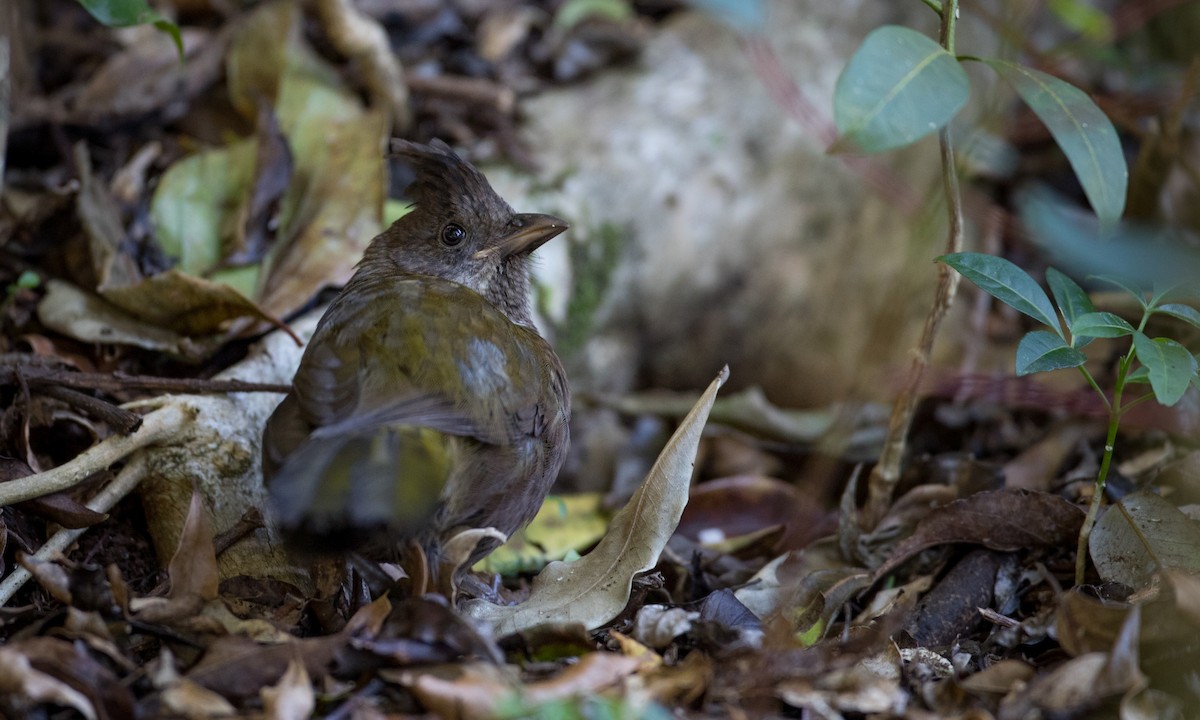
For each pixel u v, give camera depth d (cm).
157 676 668
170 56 1280
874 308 1377
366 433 720
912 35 684
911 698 728
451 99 1366
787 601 864
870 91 658
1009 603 869
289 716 652
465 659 690
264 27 1260
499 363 807
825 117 1408
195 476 898
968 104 1398
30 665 647
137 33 1325
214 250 1123
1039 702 674
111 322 1024
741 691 694
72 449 938
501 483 798
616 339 1354
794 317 1413
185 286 990
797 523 979
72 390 909
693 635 751
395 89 1289
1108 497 975
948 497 982
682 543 1019
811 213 1412
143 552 895
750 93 1417
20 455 906
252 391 945
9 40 1163
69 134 1217
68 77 1289
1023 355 745
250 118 1260
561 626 739
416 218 978
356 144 1153
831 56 1445
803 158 1410
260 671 684
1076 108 727
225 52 1291
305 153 1177
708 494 1083
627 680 685
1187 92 1234
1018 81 738
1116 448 1079
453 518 784
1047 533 888
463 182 971
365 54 1269
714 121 1402
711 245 1381
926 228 1063
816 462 1044
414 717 663
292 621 793
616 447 1284
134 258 1088
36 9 1299
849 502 950
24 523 868
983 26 1438
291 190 1137
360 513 684
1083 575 840
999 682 713
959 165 1115
